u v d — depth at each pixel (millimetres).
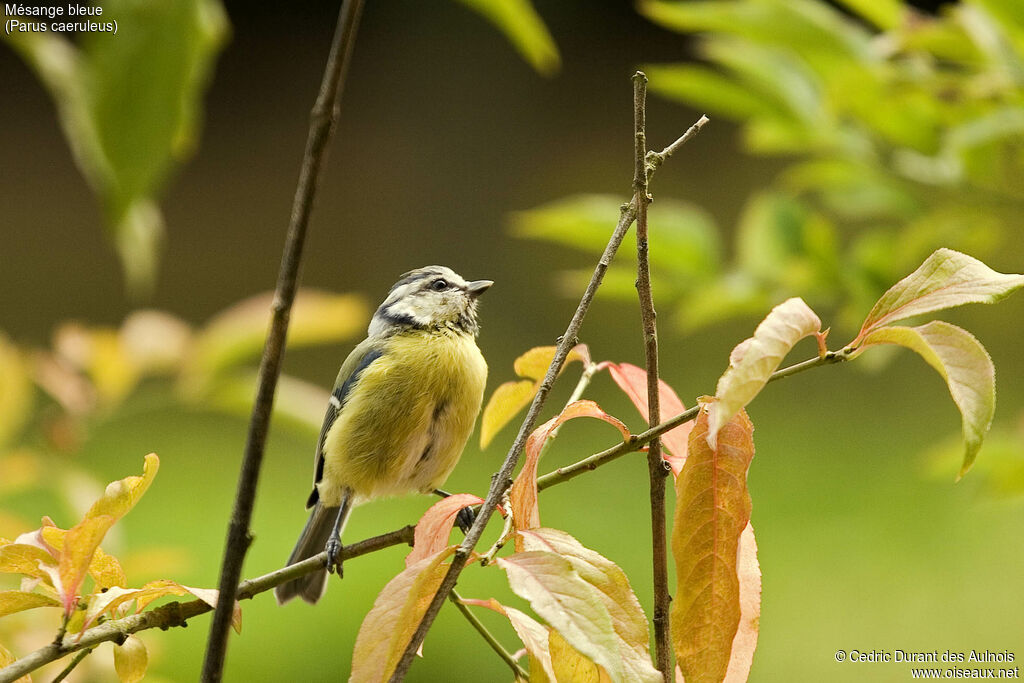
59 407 6707
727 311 5875
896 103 5242
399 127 30500
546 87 31375
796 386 22094
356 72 32062
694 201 30484
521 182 29781
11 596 3332
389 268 29188
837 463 18062
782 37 5195
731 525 3002
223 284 28859
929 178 5504
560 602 2695
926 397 21328
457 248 28781
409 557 3301
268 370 2617
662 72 5656
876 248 5793
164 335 6211
